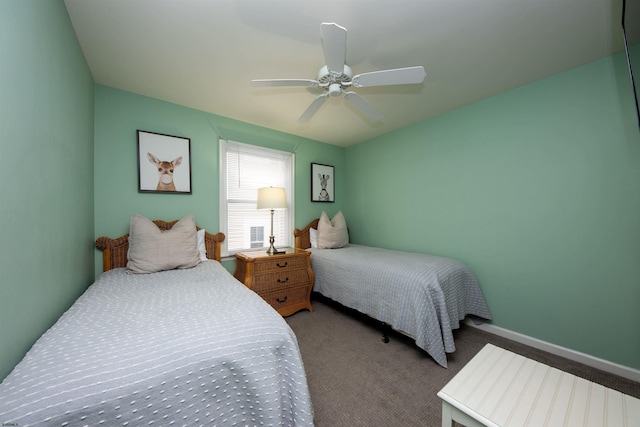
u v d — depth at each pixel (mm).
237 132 2779
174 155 2348
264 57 1664
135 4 1216
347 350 1966
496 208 2240
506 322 2188
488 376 964
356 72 1842
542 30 1432
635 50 1577
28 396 602
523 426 734
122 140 2098
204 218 2541
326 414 1329
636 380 1579
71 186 1331
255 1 1209
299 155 3355
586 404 815
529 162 2037
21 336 790
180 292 1359
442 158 2648
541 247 1985
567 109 1845
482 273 2344
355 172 3742
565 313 1875
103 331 905
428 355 1900
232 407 843
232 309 1118
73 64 1372
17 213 770
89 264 1768
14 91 750
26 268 827
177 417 743
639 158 1577
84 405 623
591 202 1754
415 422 1286
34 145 889
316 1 1211
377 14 1299
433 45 1554
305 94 2180
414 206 2938
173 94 2182
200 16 1302
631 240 1612
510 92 2135
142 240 1853
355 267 2379
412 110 2543
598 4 1247
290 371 974
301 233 3314
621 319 1650
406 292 1911
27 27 838
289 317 2609
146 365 743
